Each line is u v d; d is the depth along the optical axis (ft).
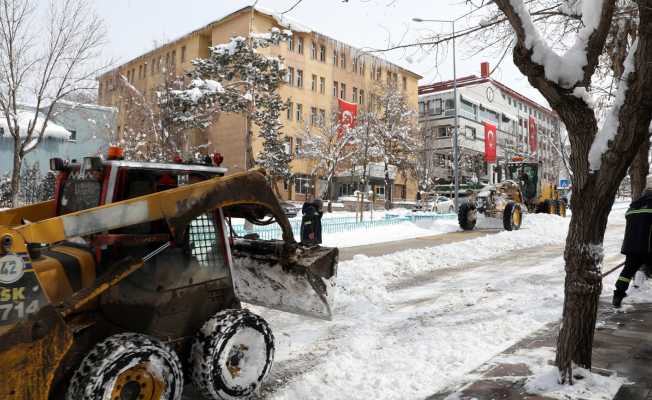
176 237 10.37
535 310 19.60
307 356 15.05
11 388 8.01
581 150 11.03
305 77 130.41
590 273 11.15
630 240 18.56
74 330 9.26
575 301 11.29
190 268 11.64
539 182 68.59
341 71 138.62
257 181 12.46
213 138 127.24
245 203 12.16
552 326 16.94
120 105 92.79
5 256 8.04
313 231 37.45
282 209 13.12
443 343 15.70
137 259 10.03
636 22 20.45
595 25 10.85
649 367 12.49
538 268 31.42
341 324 18.49
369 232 54.49
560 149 97.81
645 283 23.00
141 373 9.43
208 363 10.73
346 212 98.63
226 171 13.37
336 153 102.22
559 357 11.43
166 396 9.73
